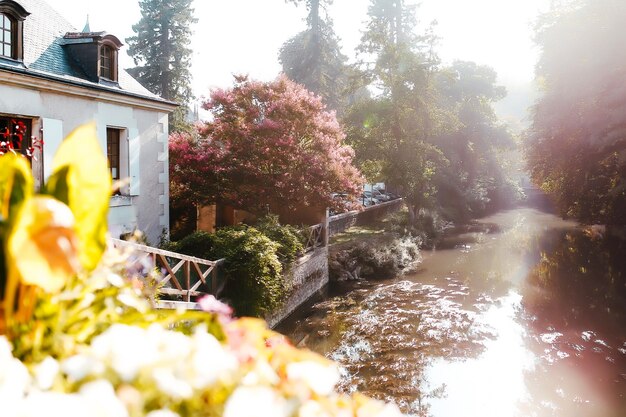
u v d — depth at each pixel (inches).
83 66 430.3
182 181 590.6
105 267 35.2
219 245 406.0
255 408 26.6
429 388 388.2
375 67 1105.4
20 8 355.6
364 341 482.6
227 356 30.8
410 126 1098.7
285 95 584.4
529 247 1045.8
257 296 398.6
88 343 32.0
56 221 25.4
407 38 1756.9
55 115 385.4
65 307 32.6
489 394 381.7
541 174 1102.4
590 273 796.6
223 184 588.1
